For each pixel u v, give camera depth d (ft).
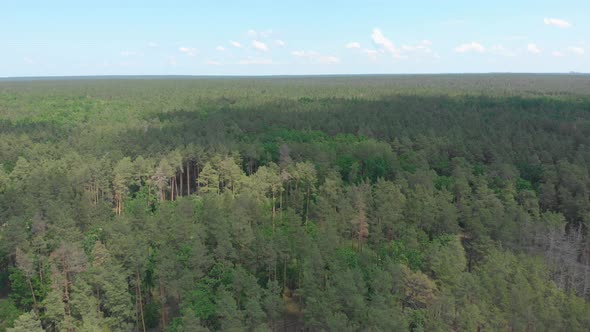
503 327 145.28
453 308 144.66
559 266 187.62
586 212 234.38
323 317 143.23
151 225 205.87
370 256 182.09
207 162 293.64
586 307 152.87
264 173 271.08
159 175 287.48
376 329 132.36
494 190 255.91
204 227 194.29
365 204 224.94
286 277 188.75
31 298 172.14
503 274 162.50
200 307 153.17
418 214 219.20
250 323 146.72
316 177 281.33
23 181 276.82
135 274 172.35
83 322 153.79
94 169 280.72
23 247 178.70
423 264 170.81
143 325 168.55
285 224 218.38
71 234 190.70
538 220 219.82
